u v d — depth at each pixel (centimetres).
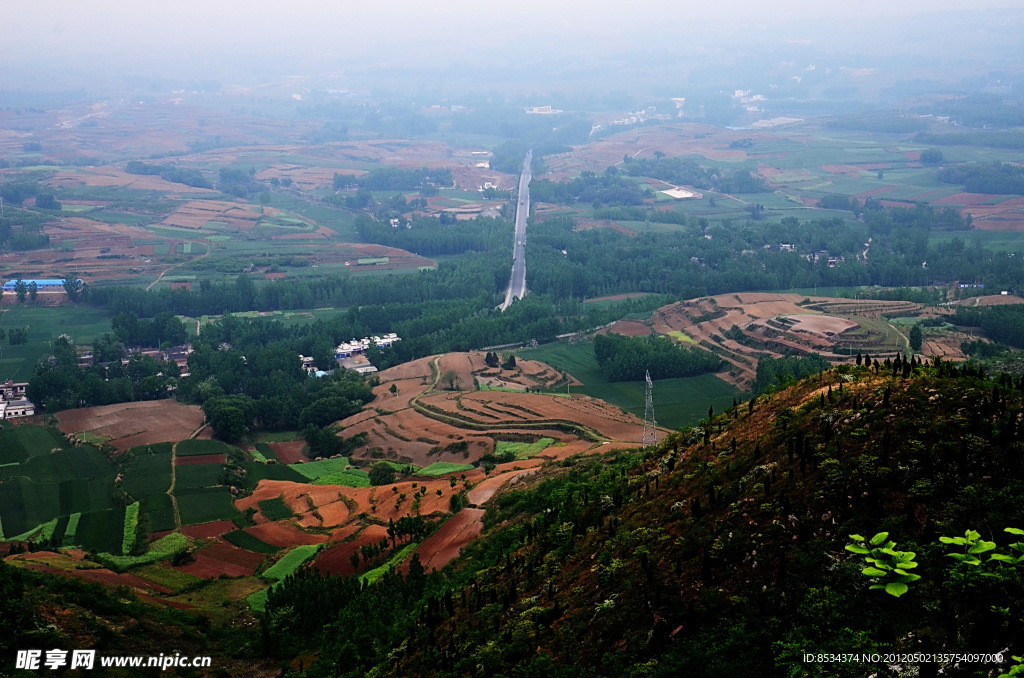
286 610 11138
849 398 7912
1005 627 5353
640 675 6412
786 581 6562
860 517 6712
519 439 19912
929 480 6731
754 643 6219
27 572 10906
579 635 7212
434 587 10281
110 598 10812
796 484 7281
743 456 8144
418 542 13138
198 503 17075
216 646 10688
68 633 9712
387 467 18962
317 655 10194
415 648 8631
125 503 17200
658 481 8919
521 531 10444
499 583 8988
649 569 7294
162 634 10512
